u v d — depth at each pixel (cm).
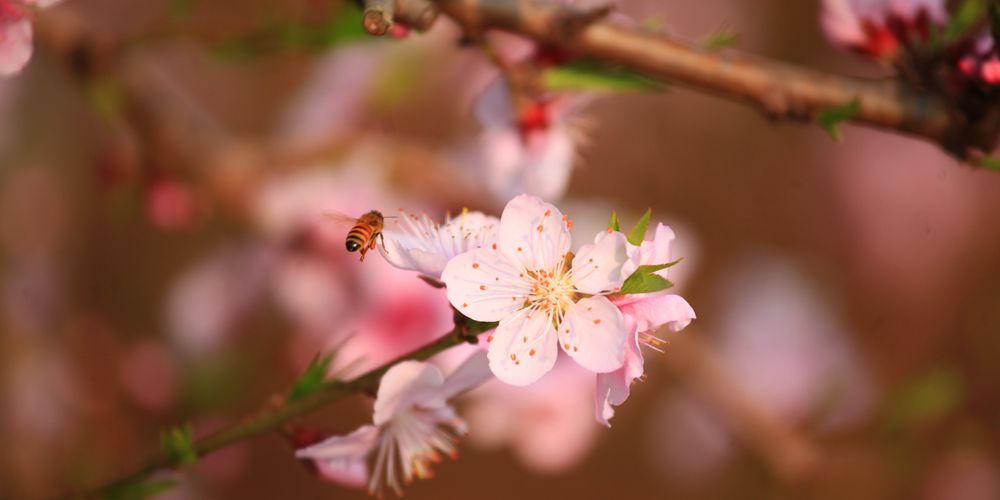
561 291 77
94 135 170
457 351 93
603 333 76
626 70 87
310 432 81
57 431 140
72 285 166
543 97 91
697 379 134
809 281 178
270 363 125
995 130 85
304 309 108
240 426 80
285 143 117
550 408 109
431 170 114
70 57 101
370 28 81
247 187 115
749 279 174
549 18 85
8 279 158
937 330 179
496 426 111
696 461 177
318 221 110
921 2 86
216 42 93
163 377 132
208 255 155
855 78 85
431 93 136
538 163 92
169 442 81
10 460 138
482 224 80
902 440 131
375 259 102
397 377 78
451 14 85
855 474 132
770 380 150
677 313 76
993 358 168
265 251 120
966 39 85
